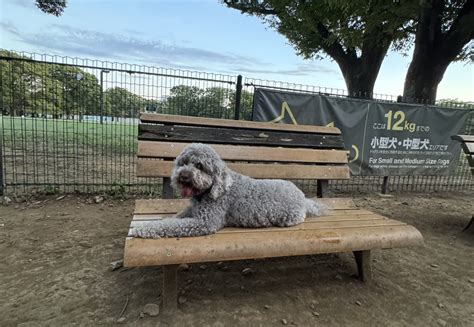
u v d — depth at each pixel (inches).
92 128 240.7
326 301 95.3
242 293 96.7
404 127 235.9
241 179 100.0
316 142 142.9
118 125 223.8
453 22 376.2
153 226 81.1
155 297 91.1
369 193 245.4
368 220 106.9
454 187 280.1
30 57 177.8
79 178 227.0
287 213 95.4
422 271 118.9
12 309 83.1
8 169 241.0
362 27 410.9
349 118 218.5
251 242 81.1
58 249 120.3
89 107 214.8
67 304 86.4
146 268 107.9
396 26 379.6
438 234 161.8
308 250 85.4
